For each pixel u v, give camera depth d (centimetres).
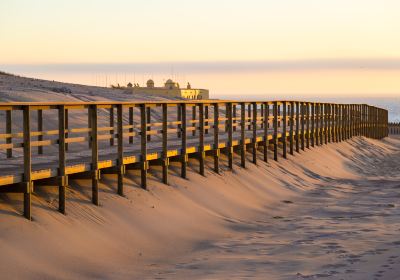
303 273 1234
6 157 1764
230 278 1204
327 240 1548
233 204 1895
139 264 1280
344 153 3656
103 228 1370
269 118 2622
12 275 1073
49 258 1170
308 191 2403
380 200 2242
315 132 3444
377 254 1389
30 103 1229
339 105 4078
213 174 2050
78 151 1827
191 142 2225
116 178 1622
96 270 1197
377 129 5600
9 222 1204
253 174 2294
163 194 1692
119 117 1527
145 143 1645
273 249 1452
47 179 1326
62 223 1297
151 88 8106
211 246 1471
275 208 2017
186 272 1245
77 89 4969
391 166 3641
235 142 2247
